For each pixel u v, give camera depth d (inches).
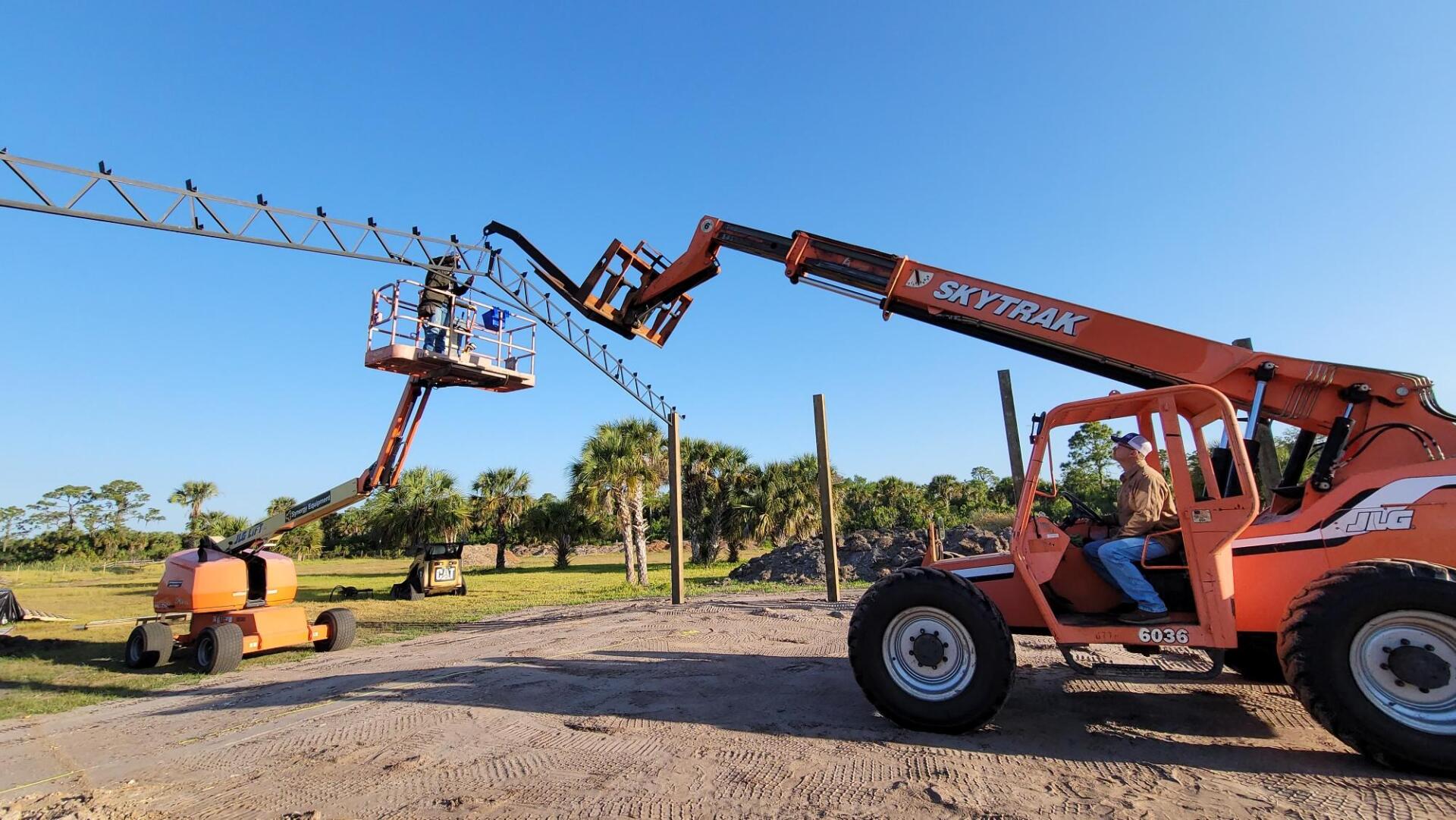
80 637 555.2
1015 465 398.0
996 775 151.9
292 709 251.9
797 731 190.2
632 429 1007.6
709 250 306.8
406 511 1469.0
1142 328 212.1
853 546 891.4
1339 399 188.2
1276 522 178.7
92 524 3043.8
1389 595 146.4
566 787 155.2
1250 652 226.5
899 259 252.5
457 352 413.4
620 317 341.7
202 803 156.4
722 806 140.6
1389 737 143.6
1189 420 208.8
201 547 441.4
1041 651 293.7
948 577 188.9
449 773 167.9
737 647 331.9
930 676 188.2
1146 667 175.8
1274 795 136.3
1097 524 219.0
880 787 147.0
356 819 142.9
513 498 1712.6
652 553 2464.3
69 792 169.2
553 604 705.0
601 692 245.6
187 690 330.6
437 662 337.4
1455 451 173.5
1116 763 157.6
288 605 472.4
